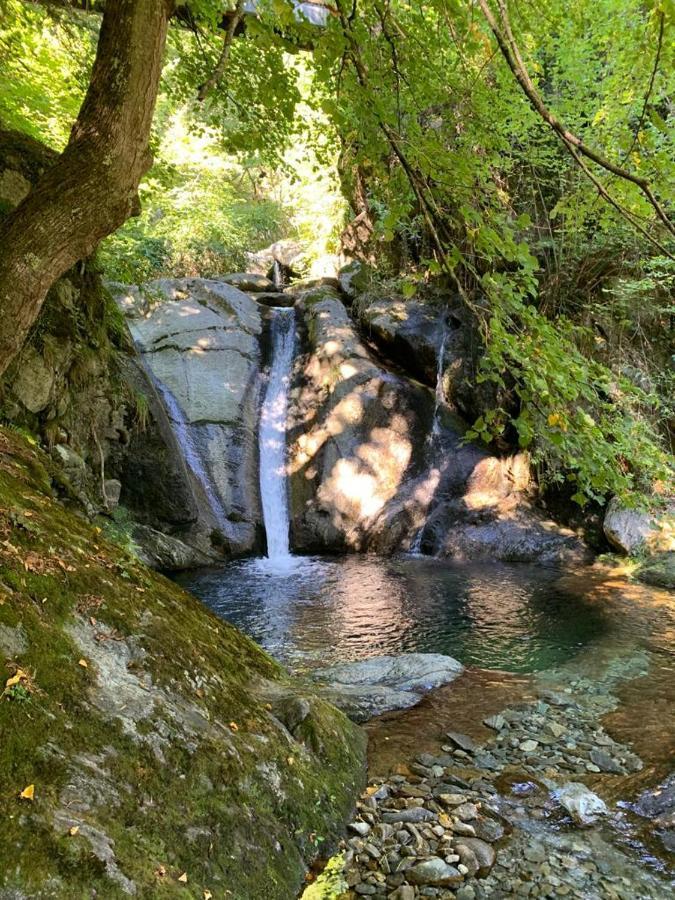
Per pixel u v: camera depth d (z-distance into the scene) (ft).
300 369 37.45
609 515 29.37
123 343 26.53
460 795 10.36
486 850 8.91
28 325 9.35
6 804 5.53
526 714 13.88
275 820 8.10
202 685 9.16
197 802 7.23
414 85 10.46
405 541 32.53
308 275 49.57
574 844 9.20
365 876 8.23
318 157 15.40
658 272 26.43
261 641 19.72
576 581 26.25
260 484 33.91
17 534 8.64
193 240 48.91
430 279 38.65
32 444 14.87
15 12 19.65
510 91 19.98
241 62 15.10
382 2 9.12
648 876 8.54
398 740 12.52
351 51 8.80
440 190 9.07
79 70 22.57
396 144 9.23
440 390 35.88
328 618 22.13
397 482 33.86
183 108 44.57
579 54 22.65
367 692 14.51
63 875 5.38
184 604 11.69
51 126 24.44
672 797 10.12
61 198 9.05
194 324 36.96
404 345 37.04
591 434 7.77
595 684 15.78
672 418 28.09
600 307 29.27
